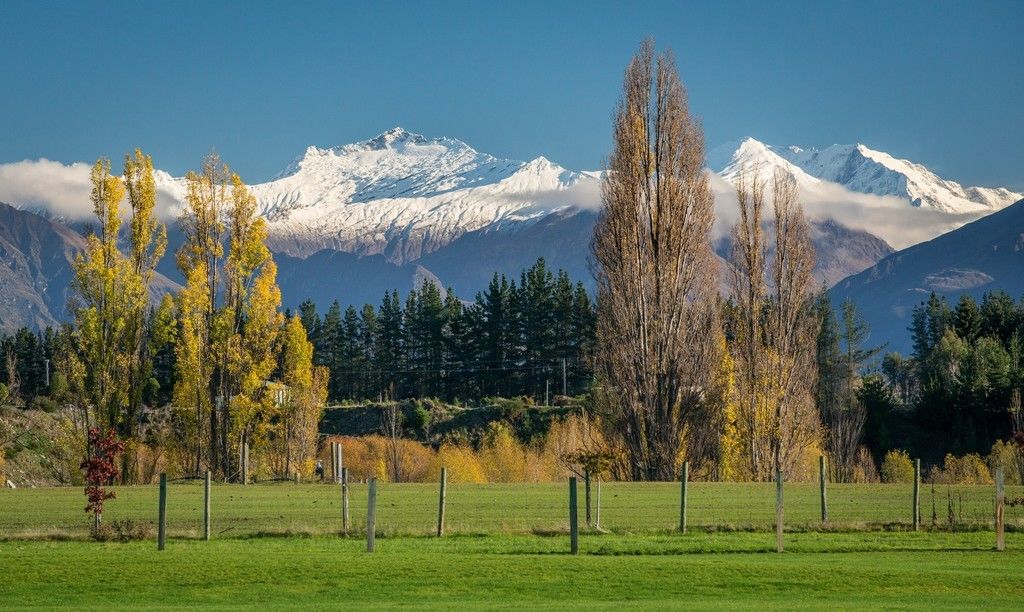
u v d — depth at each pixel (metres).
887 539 59.69
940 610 39.22
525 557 52.16
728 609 39.28
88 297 119.25
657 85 123.75
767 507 79.94
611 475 117.19
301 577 46.72
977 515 72.88
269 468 137.12
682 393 117.88
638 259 120.88
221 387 126.06
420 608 39.72
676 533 63.09
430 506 80.50
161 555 52.81
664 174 122.69
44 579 46.38
